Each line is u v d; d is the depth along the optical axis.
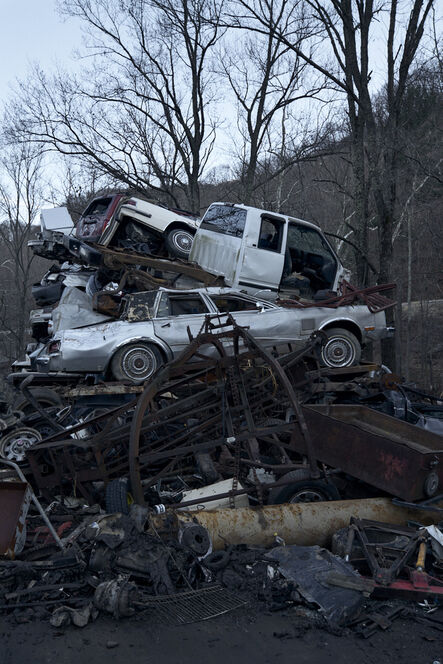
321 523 5.94
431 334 28.56
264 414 8.17
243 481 6.95
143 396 6.20
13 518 5.32
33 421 8.40
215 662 3.98
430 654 4.14
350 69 15.28
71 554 5.05
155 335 9.39
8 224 30.30
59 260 14.10
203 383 7.91
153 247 12.35
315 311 10.08
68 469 6.84
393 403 8.58
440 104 15.55
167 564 5.07
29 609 4.51
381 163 15.63
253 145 21.39
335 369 9.70
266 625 4.47
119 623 4.43
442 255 26.95
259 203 25.50
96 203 12.47
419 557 5.30
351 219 27.34
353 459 6.60
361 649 4.19
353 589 4.79
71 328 9.57
